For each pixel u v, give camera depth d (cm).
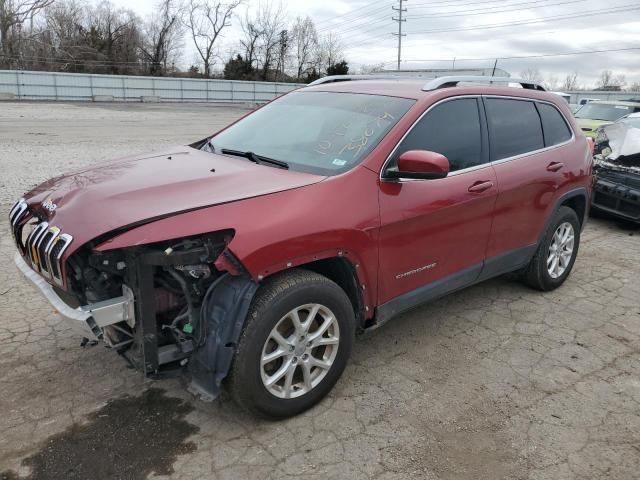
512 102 446
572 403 340
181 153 388
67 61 5784
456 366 378
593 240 715
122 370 354
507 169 420
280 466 277
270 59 6912
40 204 309
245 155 367
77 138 1588
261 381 290
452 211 371
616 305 491
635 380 369
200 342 279
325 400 333
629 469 284
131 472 269
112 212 269
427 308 470
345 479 270
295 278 294
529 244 464
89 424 303
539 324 446
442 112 378
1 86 3838
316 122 383
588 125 1247
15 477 262
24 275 306
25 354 369
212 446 289
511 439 304
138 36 6375
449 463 284
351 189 317
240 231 270
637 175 736
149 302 267
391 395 341
